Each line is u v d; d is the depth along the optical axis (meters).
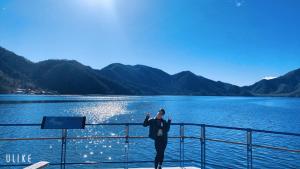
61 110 96.88
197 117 78.75
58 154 28.98
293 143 35.34
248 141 7.72
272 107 143.88
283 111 109.88
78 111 93.81
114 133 46.25
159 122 8.79
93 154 29.19
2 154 28.28
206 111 104.62
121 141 36.38
